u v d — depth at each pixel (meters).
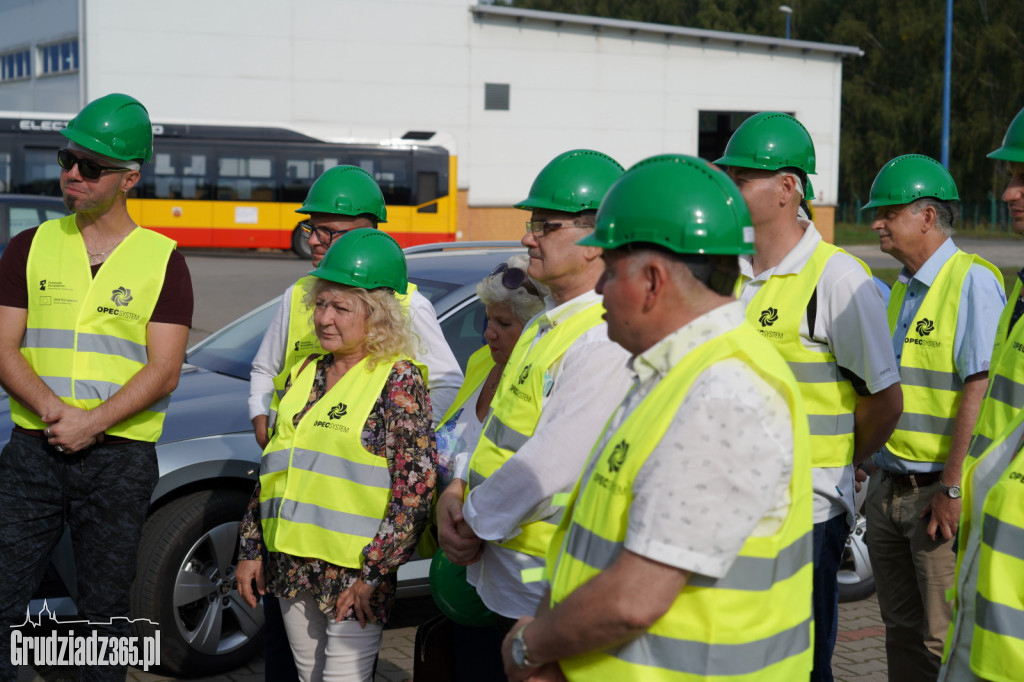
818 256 3.30
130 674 4.48
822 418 3.25
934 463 3.78
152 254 3.72
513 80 32.91
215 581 4.51
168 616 4.36
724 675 1.85
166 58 29.95
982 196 54.16
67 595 4.31
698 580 1.85
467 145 32.66
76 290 3.64
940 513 3.65
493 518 2.67
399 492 3.14
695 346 1.92
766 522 1.88
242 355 5.30
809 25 64.25
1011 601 2.19
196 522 4.41
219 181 24.97
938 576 3.76
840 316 3.21
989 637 2.21
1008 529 2.21
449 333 4.96
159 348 3.67
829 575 3.29
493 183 32.97
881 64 57.41
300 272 22.25
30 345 3.66
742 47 35.12
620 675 1.91
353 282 3.20
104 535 3.63
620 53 33.84
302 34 30.94
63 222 3.76
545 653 1.99
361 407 3.21
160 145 24.64
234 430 4.58
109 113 3.55
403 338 3.30
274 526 3.28
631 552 1.83
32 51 33.81
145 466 3.70
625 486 1.91
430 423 3.24
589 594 1.88
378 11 31.47
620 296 1.97
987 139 52.53
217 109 30.47
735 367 1.85
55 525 3.67
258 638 4.64
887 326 3.26
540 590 2.71
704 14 66.12
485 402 3.32
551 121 33.38
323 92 31.28
